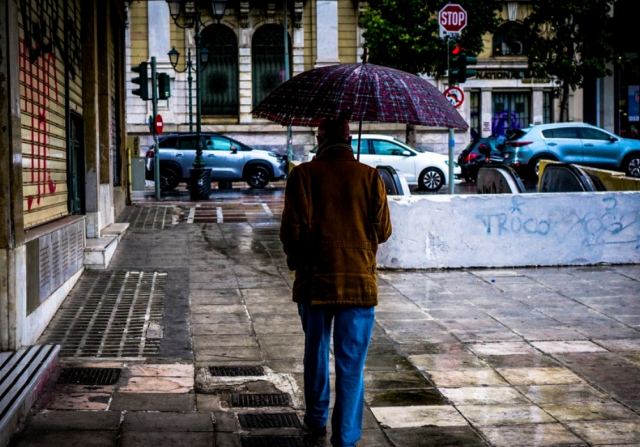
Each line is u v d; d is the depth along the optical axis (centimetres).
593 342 777
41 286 785
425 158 2631
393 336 796
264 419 569
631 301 954
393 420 571
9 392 553
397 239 1145
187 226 1614
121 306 912
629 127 4122
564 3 3297
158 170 2362
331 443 512
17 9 698
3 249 658
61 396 601
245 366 696
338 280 499
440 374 676
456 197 1151
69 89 1092
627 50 3959
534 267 1171
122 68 1975
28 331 717
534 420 572
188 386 637
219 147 2809
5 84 650
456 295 986
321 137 526
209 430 544
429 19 3394
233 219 1753
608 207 1184
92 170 1254
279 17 3916
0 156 649
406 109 549
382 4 3359
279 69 3944
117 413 569
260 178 2820
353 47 3956
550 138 2652
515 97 4006
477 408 595
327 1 3916
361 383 507
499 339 787
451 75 1606
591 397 620
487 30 3406
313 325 512
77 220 1029
